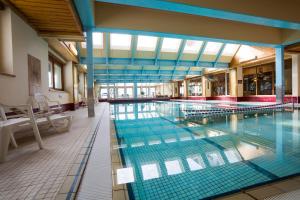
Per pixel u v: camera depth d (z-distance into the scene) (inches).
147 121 261.3
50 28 208.1
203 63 493.7
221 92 631.2
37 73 207.0
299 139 154.2
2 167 75.5
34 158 86.0
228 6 203.3
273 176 82.8
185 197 67.7
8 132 82.7
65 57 343.0
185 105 548.4
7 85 142.8
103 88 1164.5
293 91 388.5
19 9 162.9
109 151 96.6
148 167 96.3
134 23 245.4
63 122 195.0
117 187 75.6
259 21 235.0
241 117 279.6
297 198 60.1
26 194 55.9
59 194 56.1
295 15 240.1
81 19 210.4
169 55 457.1
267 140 151.6
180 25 265.9
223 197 66.0
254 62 456.8
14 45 155.8
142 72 586.2
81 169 73.7
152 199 66.6
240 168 93.7
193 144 142.9
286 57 407.5
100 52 401.1
